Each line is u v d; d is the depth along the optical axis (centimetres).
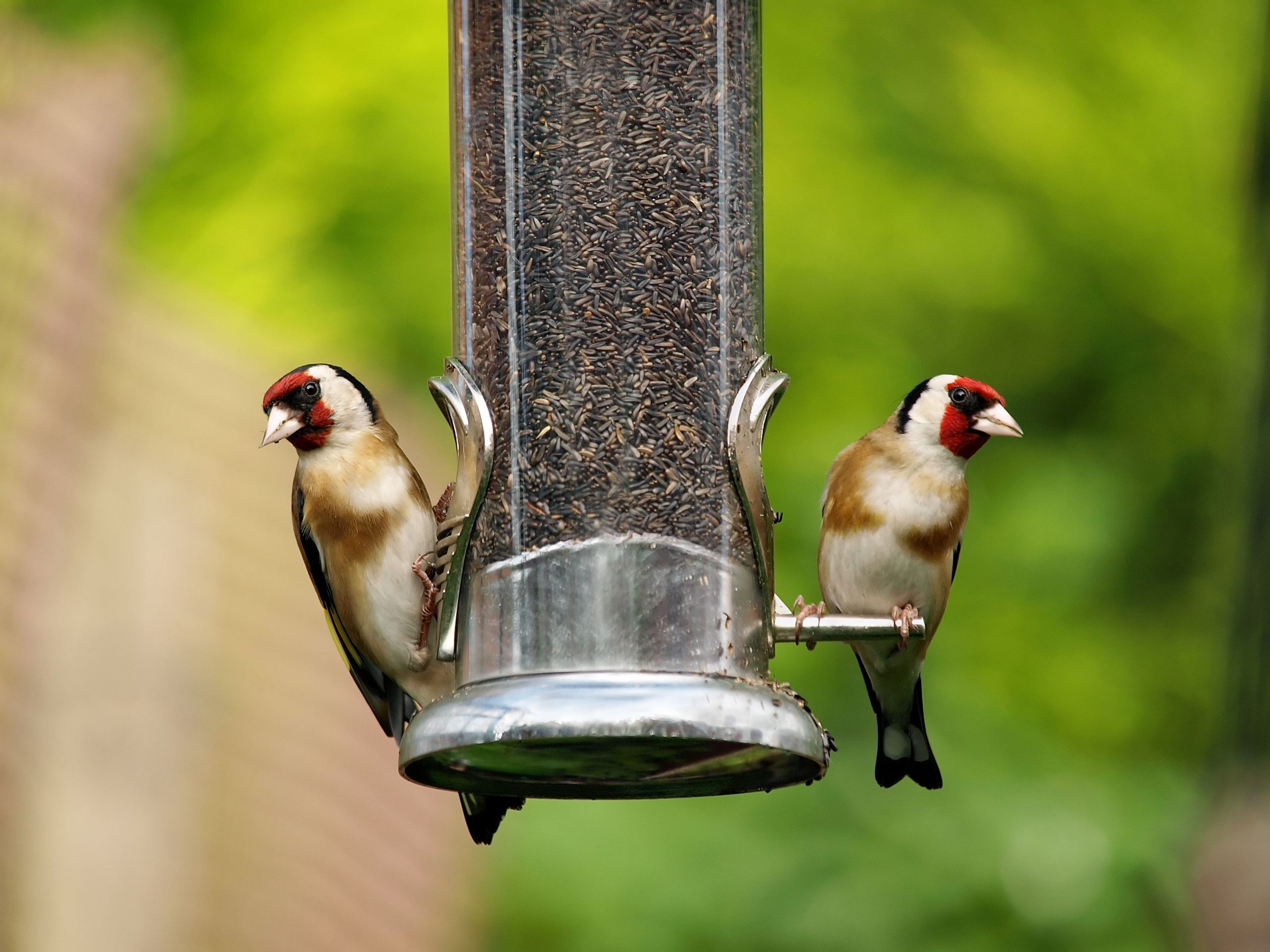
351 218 1559
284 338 1489
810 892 1367
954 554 980
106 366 1379
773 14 1769
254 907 1227
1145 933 1366
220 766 1266
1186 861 976
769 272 1681
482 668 821
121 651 1272
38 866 1195
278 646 1339
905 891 1371
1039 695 1639
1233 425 1619
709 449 828
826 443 1600
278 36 1598
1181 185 1803
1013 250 1747
